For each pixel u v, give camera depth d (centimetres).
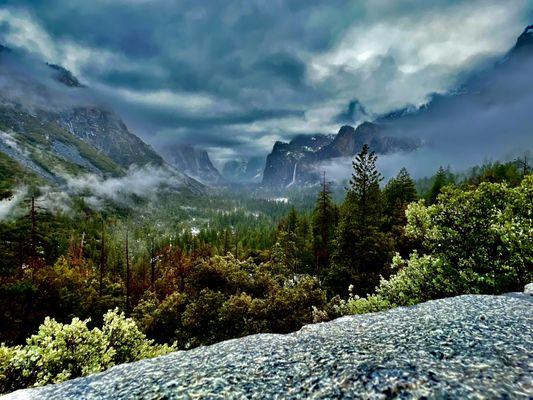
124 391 726
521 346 723
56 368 1291
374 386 593
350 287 2430
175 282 6012
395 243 3825
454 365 650
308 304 3152
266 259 7419
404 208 4919
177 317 3497
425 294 1700
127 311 4353
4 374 1162
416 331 904
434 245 1797
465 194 1700
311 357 800
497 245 1563
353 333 987
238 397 628
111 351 1437
